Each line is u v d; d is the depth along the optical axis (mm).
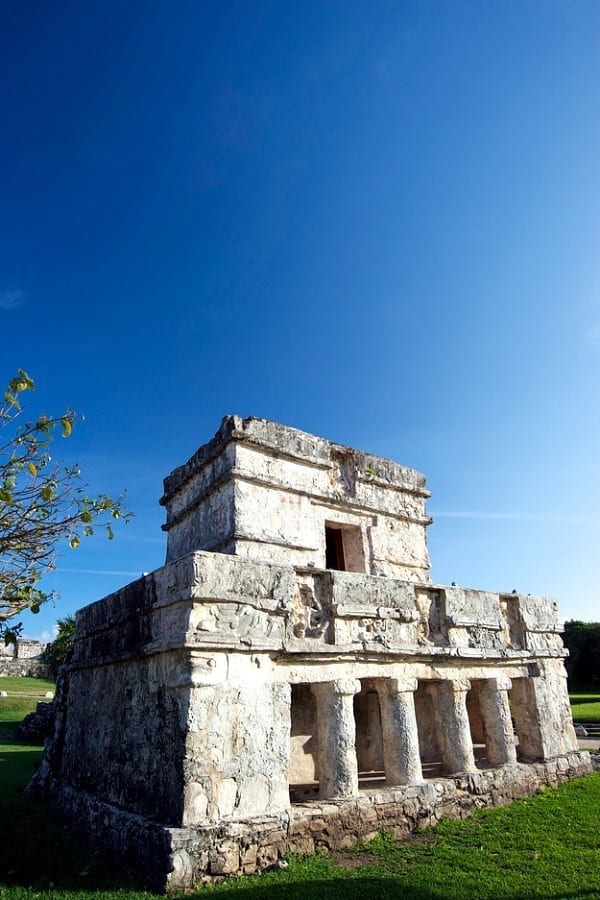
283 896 6414
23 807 11023
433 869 7410
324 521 13516
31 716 21031
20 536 6336
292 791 10086
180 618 7973
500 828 9133
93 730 10320
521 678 12953
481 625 12008
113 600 10547
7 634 6469
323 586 9641
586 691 46062
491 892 6695
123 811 8211
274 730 8125
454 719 10883
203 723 7441
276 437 13008
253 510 12195
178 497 15047
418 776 9656
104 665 10398
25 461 6199
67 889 6953
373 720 12602
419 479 15930
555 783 12039
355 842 8266
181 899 6289
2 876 7520
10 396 5984
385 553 14414
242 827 7242
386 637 10008
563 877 7137
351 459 14516
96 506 6828
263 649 8242
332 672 9141
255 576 8555
